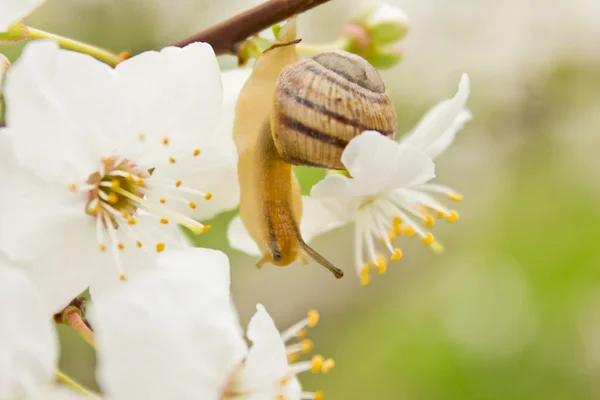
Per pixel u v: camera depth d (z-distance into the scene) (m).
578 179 0.40
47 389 0.18
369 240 0.21
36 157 0.18
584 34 0.44
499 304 0.36
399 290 0.39
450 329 0.35
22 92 0.18
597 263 0.35
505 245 0.38
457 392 0.33
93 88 0.19
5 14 0.19
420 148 0.20
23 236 0.18
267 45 0.21
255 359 0.19
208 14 0.42
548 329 0.34
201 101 0.19
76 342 0.33
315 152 0.19
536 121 0.43
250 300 0.38
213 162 0.20
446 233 0.41
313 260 0.20
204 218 0.20
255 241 0.20
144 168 0.20
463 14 0.47
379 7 0.23
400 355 0.35
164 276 0.19
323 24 0.45
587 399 0.34
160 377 0.18
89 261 0.19
